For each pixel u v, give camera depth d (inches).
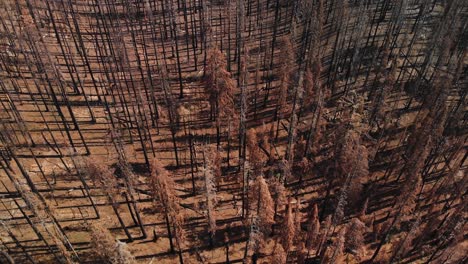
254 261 1888.5
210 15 3661.4
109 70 3095.5
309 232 1817.2
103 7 3629.4
